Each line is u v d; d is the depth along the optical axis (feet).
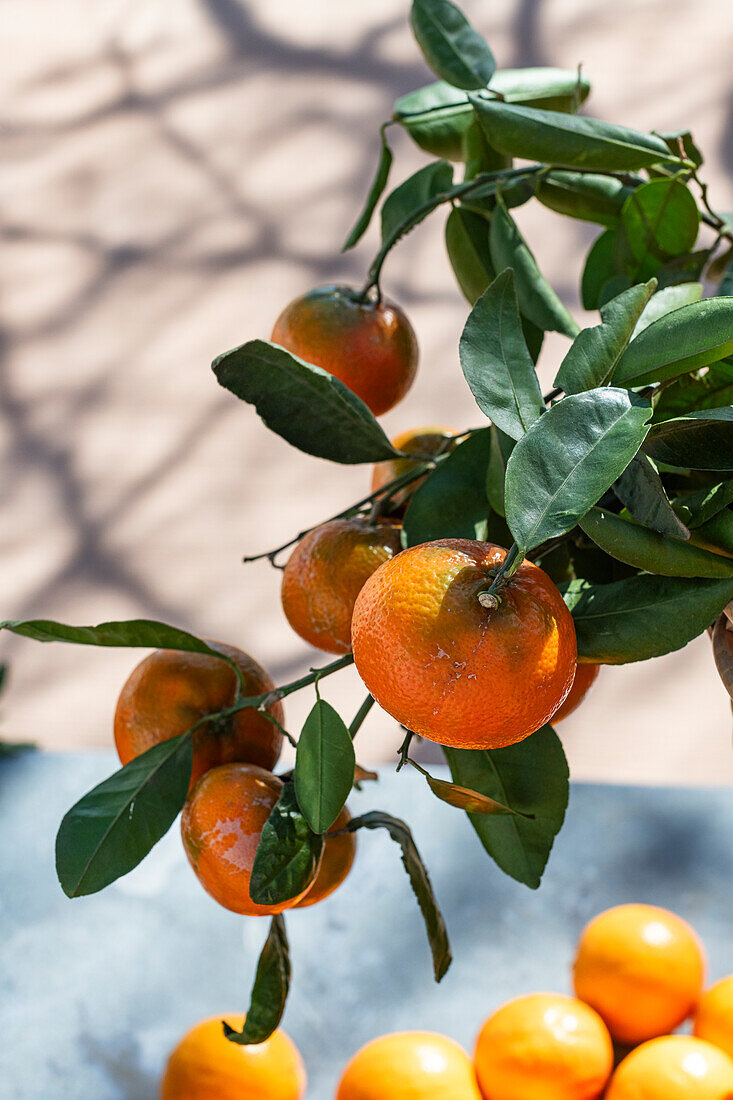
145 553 8.52
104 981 3.60
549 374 8.13
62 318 9.21
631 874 3.73
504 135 2.59
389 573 2.27
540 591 2.26
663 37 9.37
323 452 2.55
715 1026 3.34
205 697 2.56
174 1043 3.50
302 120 9.55
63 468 8.80
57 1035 3.53
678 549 2.31
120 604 8.36
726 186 8.83
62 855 2.46
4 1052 3.51
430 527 2.51
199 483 8.73
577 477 2.17
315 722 2.41
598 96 9.20
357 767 2.70
